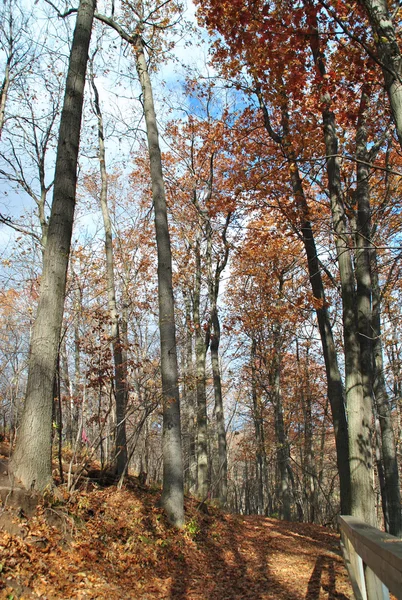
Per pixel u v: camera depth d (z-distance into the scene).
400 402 18.16
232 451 33.72
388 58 5.34
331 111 10.23
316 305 10.95
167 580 6.87
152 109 12.29
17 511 5.93
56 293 7.32
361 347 10.36
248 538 11.20
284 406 28.00
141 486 10.88
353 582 4.46
